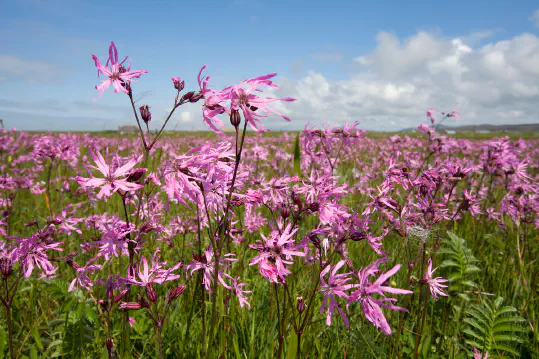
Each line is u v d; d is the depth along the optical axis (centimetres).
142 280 20
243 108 17
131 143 115
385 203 25
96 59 22
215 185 21
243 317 30
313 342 25
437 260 41
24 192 68
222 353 22
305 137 34
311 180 25
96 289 30
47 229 27
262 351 25
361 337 26
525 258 45
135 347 29
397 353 24
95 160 18
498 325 29
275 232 20
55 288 28
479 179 63
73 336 26
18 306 31
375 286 17
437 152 59
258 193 23
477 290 36
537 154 122
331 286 18
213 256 22
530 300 34
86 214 51
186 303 30
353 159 87
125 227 21
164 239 33
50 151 53
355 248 39
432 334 31
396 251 34
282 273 18
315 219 35
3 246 25
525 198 46
